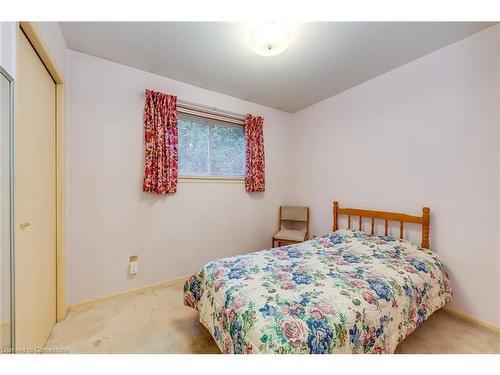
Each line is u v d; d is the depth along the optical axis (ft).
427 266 5.50
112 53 6.39
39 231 4.50
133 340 5.02
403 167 7.11
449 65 6.04
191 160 8.73
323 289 4.22
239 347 3.38
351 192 8.74
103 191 6.73
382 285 4.43
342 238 7.44
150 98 7.25
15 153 3.23
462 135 5.85
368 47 6.09
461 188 5.90
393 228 7.43
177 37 5.67
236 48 6.13
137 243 7.35
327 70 7.32
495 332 5.27
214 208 9.12
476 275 5.65
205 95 8.70
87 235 6.50
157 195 7.70
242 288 4.22
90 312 6.14
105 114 6.72
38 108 4.46
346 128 8.88
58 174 5.65
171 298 7.00
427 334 5.20
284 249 6.79
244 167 10.12
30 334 4.06
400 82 7.11
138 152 7.29
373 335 3.70
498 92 5.25
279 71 7.39
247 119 9.72
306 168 10.75
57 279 5.69
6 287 3.10
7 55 3.11
